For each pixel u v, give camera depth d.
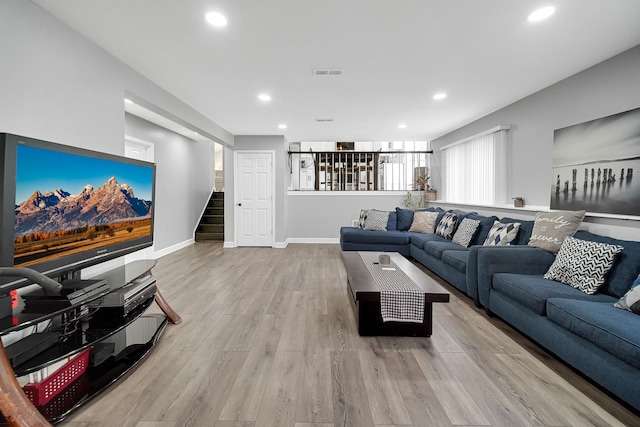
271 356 2.05
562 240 2.59
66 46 2.04
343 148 6.89
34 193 1.55
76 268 1.83
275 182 6.11
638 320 1.58
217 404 1.58
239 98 3.63
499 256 2.67
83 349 1.58
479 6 1.89
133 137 4.53
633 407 1.45
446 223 4.55
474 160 4.75
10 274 1.25
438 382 1.77
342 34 2.21
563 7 1.89
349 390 1.69
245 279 3.90
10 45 1.68
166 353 2.09
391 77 3.00
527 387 1.72
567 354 1.80
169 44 2.33
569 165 2.91
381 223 5.55
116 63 2.53
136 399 1.62
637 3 1.85
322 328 2.48
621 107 2.48
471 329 2.47
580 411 1.52
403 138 6.25
